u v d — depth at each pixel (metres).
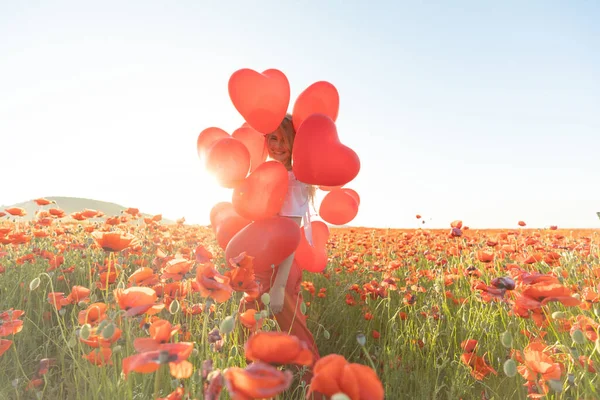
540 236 6.41
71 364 2.34
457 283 4.49
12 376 2.38
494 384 2.54
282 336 1.01
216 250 5.11
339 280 4.96
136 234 6.32
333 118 2.70
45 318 3.10
